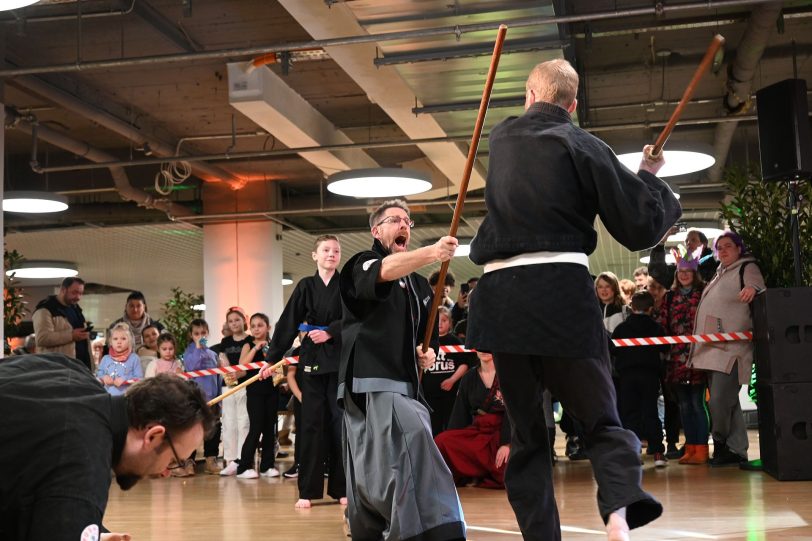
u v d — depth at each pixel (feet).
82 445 5.75
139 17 28.55
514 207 9.00
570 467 23.95
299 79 34.71
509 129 9.31
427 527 9.89
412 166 42.68
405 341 10.74
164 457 6.30
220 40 31.07
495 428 20.58
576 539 12.98
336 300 17.44
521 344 8.86
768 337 19.56
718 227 42.98
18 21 27.76
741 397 38.52
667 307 24.20
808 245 22.12
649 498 8.54
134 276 69.15
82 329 25.21
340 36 25.73
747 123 39.99
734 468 21.80
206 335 28.30
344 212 48.37
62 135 36.27
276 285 47.96
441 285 10.89
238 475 25.66
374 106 37.81
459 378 23.32
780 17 28.86
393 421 10.31
